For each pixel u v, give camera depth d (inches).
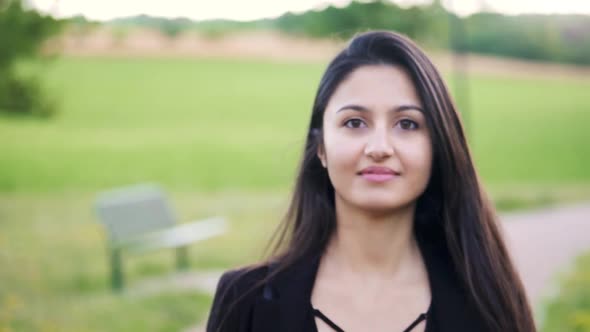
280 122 949.8
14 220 512.1
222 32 1232.8
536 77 1201.4
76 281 348.8
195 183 700.7
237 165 767.1
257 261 72.1
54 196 628.1
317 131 67.6
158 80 1079.0
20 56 486.9
